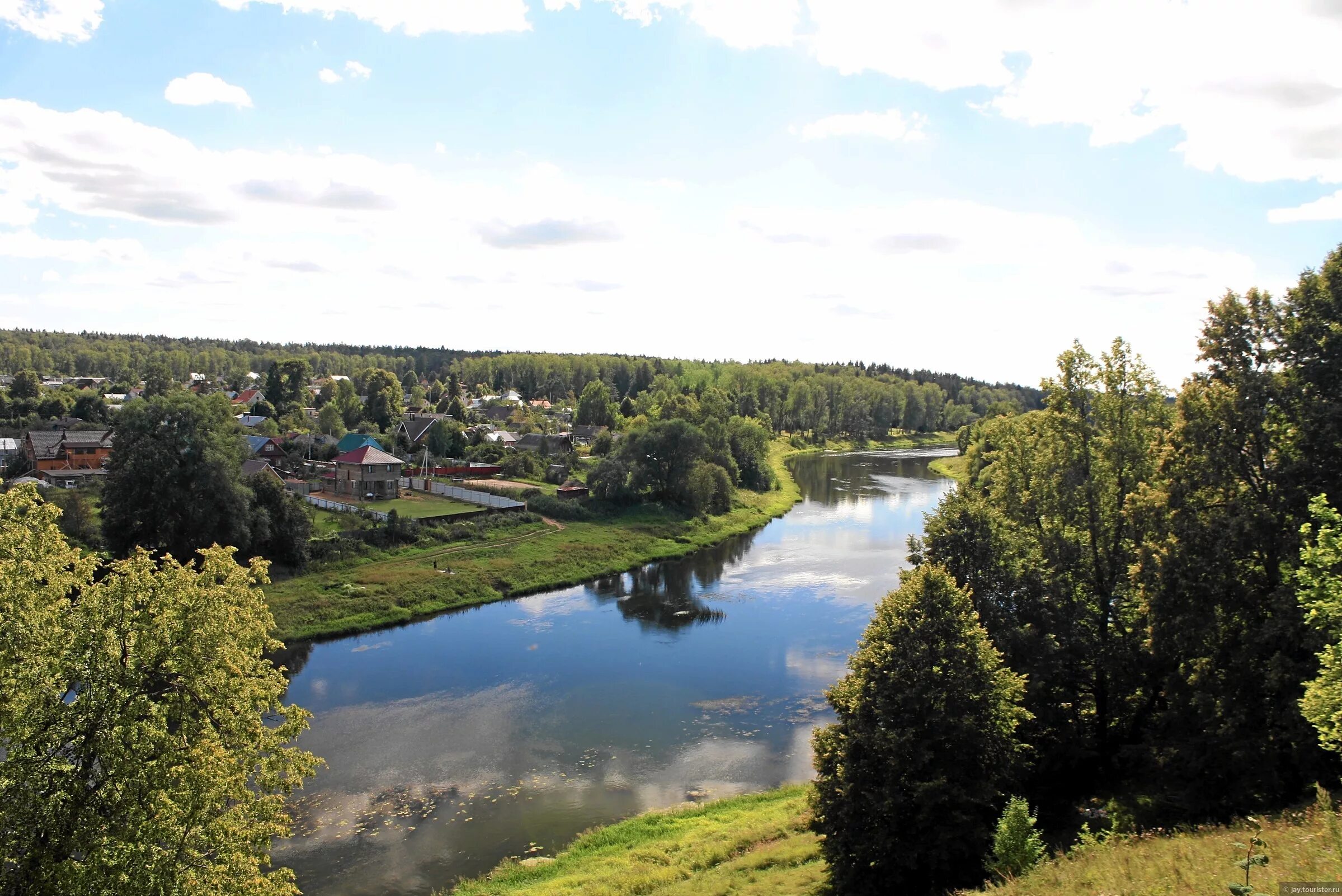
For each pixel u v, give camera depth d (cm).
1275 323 2533
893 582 6353
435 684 4300
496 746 3578
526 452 11450
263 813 1742
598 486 8794
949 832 2055
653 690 4228
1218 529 2409
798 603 5825
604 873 2458
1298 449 2442
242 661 1795
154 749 1583
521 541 7181
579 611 5681
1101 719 2872
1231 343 2588
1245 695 2289
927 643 2219
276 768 1812
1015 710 2239
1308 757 2070
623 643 4975
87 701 1527
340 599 5431
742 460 11456
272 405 14938
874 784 2136
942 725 2134
